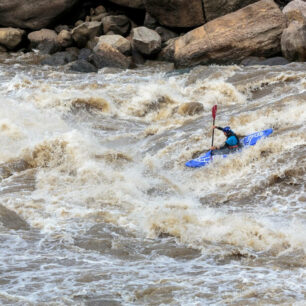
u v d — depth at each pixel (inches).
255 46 2982.3
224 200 1301.7
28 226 1110.4
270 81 2319.1
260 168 1422.2
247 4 3309.5
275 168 1395.2
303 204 1231.5
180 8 3331.7
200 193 1371.8
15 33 3427.7
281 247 991.0
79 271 877.8
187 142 1760.6
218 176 1461.6
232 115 1982.0
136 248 1007.0
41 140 1632.6
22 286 812.6
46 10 3513.8
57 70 3088.1
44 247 1002.7
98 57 3139.8
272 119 1760.6
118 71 3014.3
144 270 888.9
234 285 813.9
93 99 2260.1
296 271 879.1
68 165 1475.1
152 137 1907.0
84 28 3378.4
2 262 914.7
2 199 1253.7
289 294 776.3
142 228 1100.5
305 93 1953.7
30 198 1277.1
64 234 1064.8
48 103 2235.5
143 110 2250.2
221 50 3009.4
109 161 1530.5
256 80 2338.8
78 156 1486.2
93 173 1413.6
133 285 818.8
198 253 974.4
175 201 1277.1
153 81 2723.9
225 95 2265.0
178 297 773.9
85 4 3612.2
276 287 800.9
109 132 2030.0
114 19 3435.0
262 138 1568.7
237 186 1364.4
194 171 1531.7
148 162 1598.2
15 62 3248.0
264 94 2255.2
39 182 1391.5
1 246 992.9
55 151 1510.8
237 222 1085.1
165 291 795.4
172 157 1664.6
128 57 3260.3
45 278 845.2
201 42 3036.4
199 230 1064.8
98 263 924.0
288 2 3383.4
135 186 1378.0
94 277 850.8
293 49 2837.1
